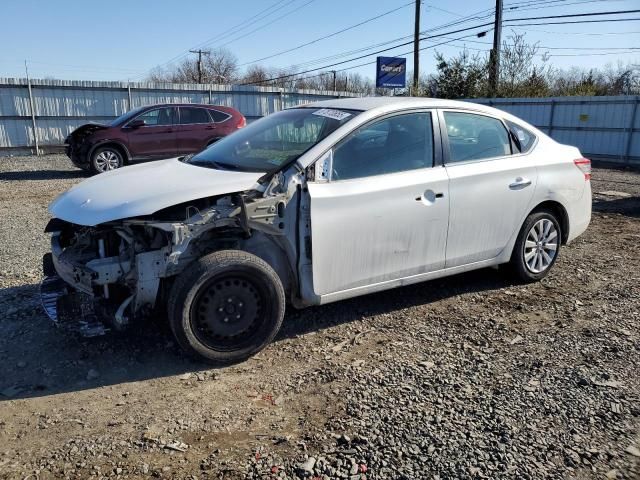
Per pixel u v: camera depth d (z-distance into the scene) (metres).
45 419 3.14
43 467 2.72
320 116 4.46
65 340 4.07
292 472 2.64
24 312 4.55
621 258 6.25
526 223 5.10
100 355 3.87
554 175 5.19
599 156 18.77
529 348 3.96
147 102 21.14
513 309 4.71
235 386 3.50
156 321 4.35
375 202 4.07
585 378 3.49
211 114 14.66
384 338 4.15
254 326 3.81
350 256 4.05
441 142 4.51
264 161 4.25
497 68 25.97
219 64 69.69
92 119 20.31
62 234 4.28
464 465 2.67
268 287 3.77
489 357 3.82
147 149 13.95
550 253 5.38
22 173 14.47
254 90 23.20
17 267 5.73
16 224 8.03
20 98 19.03
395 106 4.35
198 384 3.52
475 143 4.78
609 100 18.19
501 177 4.79
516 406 3.18
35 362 3.78
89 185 4.18
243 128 5.14
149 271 3.61
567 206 5.34
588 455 2.75
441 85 27.34
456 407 3.18
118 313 3.60
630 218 8.68
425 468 2.65
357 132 4.11
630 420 3.05
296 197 3.86
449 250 4.57
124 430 3.03
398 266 4.31
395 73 30.67
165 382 3.55
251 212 3.67
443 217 4.44
